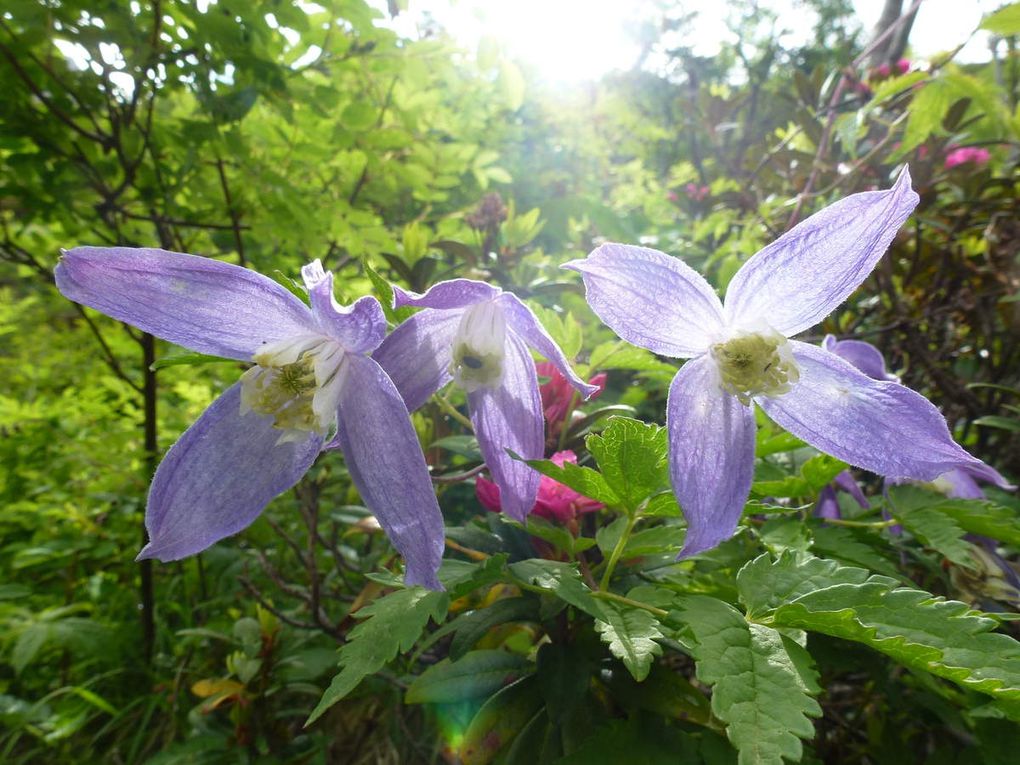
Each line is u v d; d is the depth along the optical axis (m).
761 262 0.11
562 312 0.26
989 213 0.25
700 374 0.12
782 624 0.10
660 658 0.13
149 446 0.28
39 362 0.48
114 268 0.10
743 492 0.11
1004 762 0.12
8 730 0.27
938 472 0.11
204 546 0.11
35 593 0.32
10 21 0.22
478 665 0.15
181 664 0.27
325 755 0.21
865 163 0.24
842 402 0.11
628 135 0.80
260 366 0.11
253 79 0.23
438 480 0.15
